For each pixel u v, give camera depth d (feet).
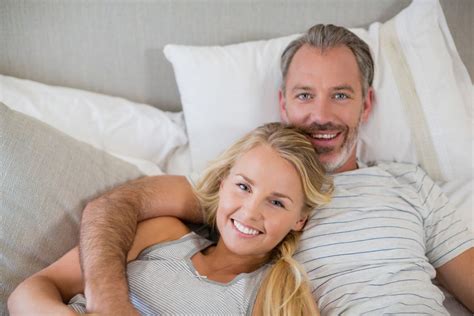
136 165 4.21
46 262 3.55
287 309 3.29
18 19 4.79
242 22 4.97
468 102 4.54
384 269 3.60
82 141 4.02
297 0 4.92
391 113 4.46
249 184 3.46
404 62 4.49
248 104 4.51
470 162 4.42
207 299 3.34
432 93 4.40
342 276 3.58
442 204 4.07
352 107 4.00
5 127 3.56
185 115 4.64
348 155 4.11
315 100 3.99
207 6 4.90
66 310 3.03
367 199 3.87
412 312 3.39
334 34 4.00
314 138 4.07
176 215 3.95
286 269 3.51
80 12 4.83
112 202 3.61
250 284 3.47
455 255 3.92
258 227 3.45
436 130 4.41
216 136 4.51
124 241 3.44
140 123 4.61
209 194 3.92
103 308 3.06
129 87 5.13
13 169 3.51
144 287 3.38
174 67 4.65
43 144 3.68
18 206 3.47
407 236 3.75
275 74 4.58
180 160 4.75
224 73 4.53
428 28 4.45
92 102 4.61
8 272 3.37
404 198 3.95
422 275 3.63
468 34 4.96
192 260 3.58
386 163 4.31
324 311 3.48
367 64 4.09
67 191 3.70
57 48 4.93
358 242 3.69
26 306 3.06
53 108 4.45
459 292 3.92
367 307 3.40
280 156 3.47
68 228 3.67
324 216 3.82
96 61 5.00
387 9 4.96
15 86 4.55
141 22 4.91
